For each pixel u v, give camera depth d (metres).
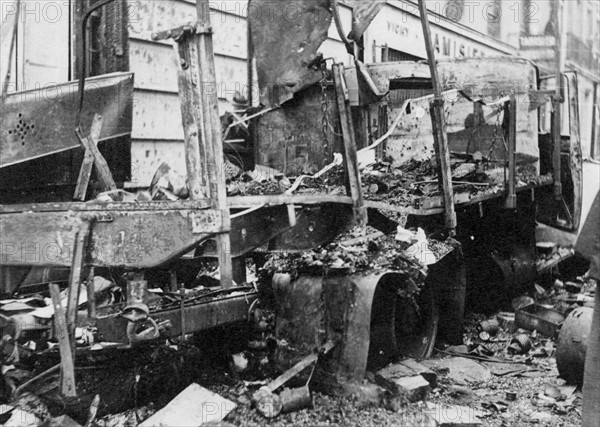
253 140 5.74
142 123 6.23
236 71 7.32
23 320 3.96
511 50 14.92
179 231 3.02
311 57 5.00
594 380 2.98
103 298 4.51
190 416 3.36
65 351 3.05
